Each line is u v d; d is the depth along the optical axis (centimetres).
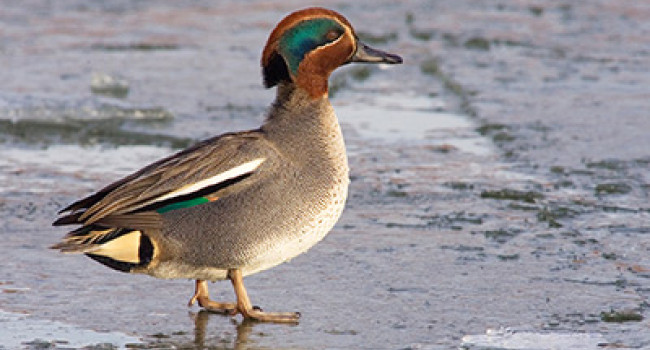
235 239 917
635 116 1784
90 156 1579
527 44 2472
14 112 1766
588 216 1260
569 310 961
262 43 2488
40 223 1248
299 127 957
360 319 948
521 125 1730
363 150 1608
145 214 909
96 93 1952
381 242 1173
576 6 2959
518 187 1391
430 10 2941
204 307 985
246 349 882
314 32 981
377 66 2264
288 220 925
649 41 2488
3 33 2545
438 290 1020
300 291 1027
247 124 1752
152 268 931
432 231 1213
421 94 2016
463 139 1669
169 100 1914
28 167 1509
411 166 1515
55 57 2288
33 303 988
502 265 1090
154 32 2611
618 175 1440
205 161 921
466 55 2364
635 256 1114
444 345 883
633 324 925
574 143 1616
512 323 930
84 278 1065
